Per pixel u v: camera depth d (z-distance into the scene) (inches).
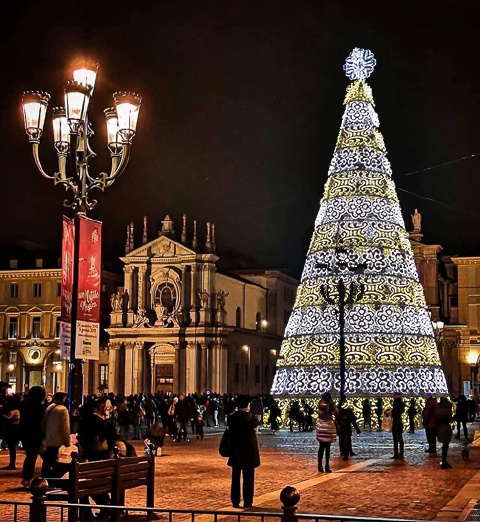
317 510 684.1
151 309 3590.1
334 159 2124.8
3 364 3779.5
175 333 3513.8
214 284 3604.8
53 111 987.9
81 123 905.5
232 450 711.7
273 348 4126.5
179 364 3513.8
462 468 1048.8
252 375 3853.3
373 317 1974.7
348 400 1924.2
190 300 3558.1
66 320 892.0
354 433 1863.9
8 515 654.5
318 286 2031.3
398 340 1975.9
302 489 824.3
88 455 708.0
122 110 948.0
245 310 3907.5
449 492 799.7
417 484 866.8
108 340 3814.0
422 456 1246.9
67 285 895.7
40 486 437.7
